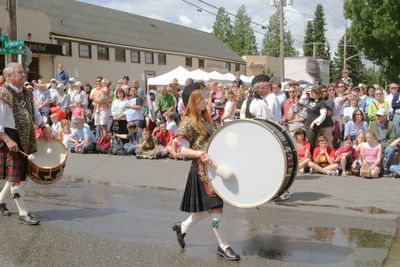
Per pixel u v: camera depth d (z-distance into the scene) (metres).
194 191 4.91
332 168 9.28
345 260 4.86
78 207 6.93
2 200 6.41
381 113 9.42
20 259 4.82
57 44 25.64
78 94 14.60
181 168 9.97
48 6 30.25
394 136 9.44
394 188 8.12
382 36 31.14
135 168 9.98
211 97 12.63
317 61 64.44
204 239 5.51
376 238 5.59
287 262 4.80
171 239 5.49
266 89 7.11
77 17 31.72
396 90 11.09
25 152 6.02
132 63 33.56
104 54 30.72
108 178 9.02
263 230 5.90
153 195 7.71
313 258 4.93
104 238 5.51
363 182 8.60
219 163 4.84
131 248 5.17
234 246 5.30
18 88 6.04
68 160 10.95
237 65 51.34
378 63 34.12
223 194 4.81
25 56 13.02
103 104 12.41
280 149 4.59
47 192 7.89
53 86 14.58
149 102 12.87
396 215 6.57
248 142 4.72
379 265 4.73
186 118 4.93
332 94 11.55
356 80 90.19
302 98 9.88
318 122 9.27
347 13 33.81
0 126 5.82
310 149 9.55
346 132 10.21
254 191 4.71
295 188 8.16
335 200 7.37
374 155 8.98
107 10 38.06
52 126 13.27
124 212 6.66
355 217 6.48
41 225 6.00
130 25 38.00
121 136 11.97
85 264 4.70
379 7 31.66
